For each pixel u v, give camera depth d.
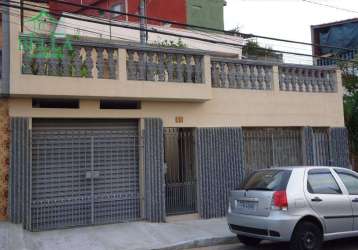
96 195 10.94
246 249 9.30
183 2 26.61
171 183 11.99
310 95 14.45
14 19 10.23
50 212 10.46
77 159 10.81
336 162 14.77
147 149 11.48
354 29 23.44
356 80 17.59
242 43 23.91
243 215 8.66
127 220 11.23
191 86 11.74
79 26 18.72
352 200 8.81
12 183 10.05
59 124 10.76
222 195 12.42
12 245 8.63
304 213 8.19
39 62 10.17
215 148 12.47
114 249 8.98
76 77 10.40
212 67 12.73
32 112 10.36
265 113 13.46
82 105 10.87
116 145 11.30
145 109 11.60
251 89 13.31
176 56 11.80
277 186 8.30
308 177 8.55
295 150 14.19
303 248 8.12
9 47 9.90
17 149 10.15
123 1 27.59
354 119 16.62
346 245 9.37
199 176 12.19
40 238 9.66
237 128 12.85
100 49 10.77
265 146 13.63
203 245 9.65
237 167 12.73
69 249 8.95
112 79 10.80
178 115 12.04
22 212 10.06
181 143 12.28
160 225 11.05
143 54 11.35
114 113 11.21
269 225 8.06
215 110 12.59
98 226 10.76
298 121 14.11
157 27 21.00
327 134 14.88
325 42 24.41
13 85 9.82
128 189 11.33
